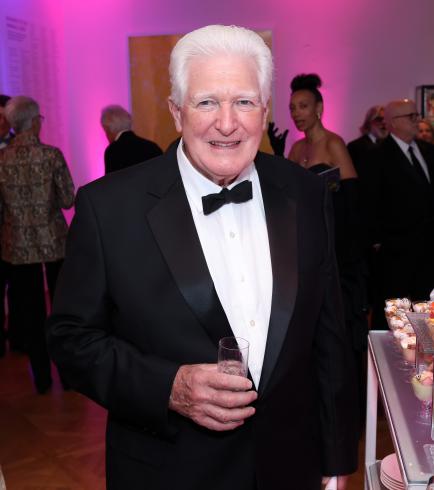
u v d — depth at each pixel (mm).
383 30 6621
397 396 1478
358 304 2646
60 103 6969
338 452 1395
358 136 6793
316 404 1401
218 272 1276
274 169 1418
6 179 3689
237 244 1307
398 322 1810
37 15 6461
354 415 1430
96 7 6969
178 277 1225
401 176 3535
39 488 2748
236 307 1277
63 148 7070
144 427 1251
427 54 6605
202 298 1225
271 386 1258
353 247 2621
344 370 1406
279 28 6730
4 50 5906
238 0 6746
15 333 4535
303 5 6676
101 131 7129
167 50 6895
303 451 1340
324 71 6742
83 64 7066
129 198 1283
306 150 3316
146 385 1203
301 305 1297
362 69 6703
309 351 1347
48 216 3715
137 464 1291
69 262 1297
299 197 1383
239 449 1260
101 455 3041
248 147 1209
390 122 3582
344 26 6660
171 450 1261
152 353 1254
